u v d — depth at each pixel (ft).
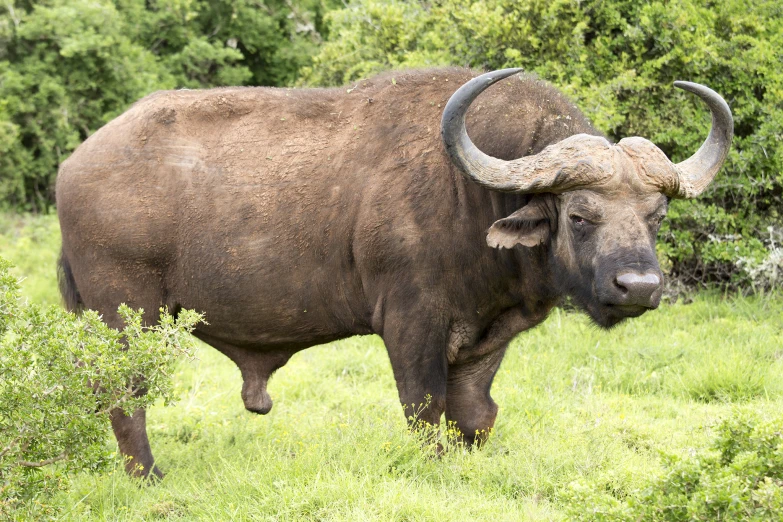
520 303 45.78
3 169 103.14
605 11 76.64
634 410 53.31
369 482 39.14
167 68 110.42
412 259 43.93
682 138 72.59
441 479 41.65
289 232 46.39
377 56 85.76
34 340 35.14
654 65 73.05
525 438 47.01
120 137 48.32
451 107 39.55
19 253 91.50
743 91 74.74
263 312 47.70
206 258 47.29
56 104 105.29
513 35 75.25
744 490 29.17
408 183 44.29
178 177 47.50
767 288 73.46
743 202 74.43
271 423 52.80
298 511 37.52
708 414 52.37
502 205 43.21
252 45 113.91
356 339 71.72
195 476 45.14
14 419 34.45
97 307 47.91
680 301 73.00
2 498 34.22
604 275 38.37
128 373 36.22
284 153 47.24
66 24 104.94
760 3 76.23
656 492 30.68
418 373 44.78
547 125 43.91
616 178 39.14
